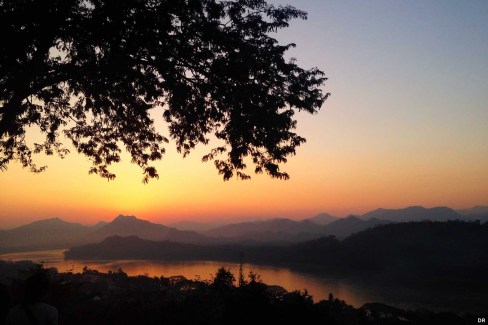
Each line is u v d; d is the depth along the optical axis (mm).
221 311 7875
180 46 9406
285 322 6062
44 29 8125
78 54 9234
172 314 8438
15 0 7777
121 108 11234
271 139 9828
